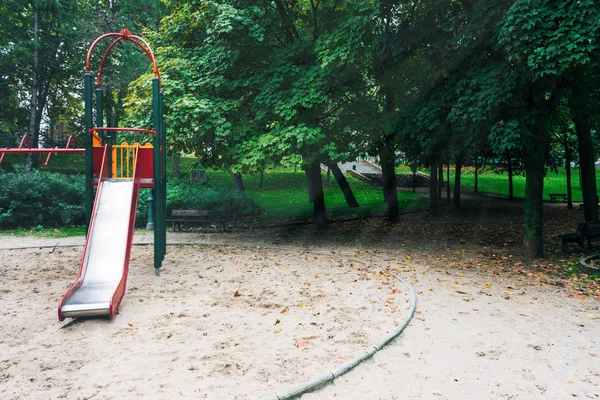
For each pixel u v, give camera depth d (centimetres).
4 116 2639
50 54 2589
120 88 2416
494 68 909
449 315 588
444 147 1108
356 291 712
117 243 721
